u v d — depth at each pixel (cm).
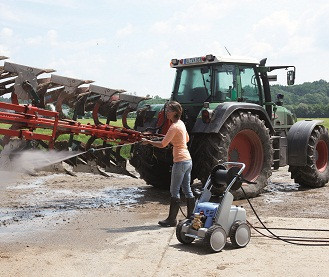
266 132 925
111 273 450
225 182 566
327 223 672
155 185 1020
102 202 865
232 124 866
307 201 871
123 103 852
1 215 746
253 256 506
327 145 1073
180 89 970
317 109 8344
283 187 1073
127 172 894
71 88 720
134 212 772
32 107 659
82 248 545
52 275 445
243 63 938
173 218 663
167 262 485
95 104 787
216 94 912
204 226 543
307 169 1020
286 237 589
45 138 688
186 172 661
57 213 762
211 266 470
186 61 938
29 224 680
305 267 464
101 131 758
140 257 504
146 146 936
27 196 923
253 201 874
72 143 771
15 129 677
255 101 987
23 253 525
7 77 706
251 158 934
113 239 587
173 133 648
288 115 1138
